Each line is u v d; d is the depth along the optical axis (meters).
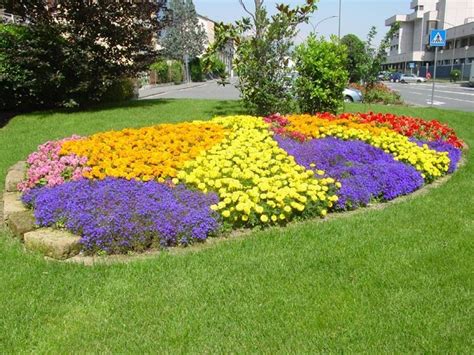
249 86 10.48
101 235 4.48
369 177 6.35
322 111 10.91
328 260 4.23
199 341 3.12
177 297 3.64
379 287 3.77
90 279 3.94
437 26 91.31
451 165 7.99
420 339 3.10
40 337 3.20
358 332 3.18
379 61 21.86
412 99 28.20
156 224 4.64
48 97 13.77
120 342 3.13
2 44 12.78
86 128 10.74
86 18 13.44
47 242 4.45
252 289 3.74
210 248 4.56
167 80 47.28
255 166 6.11
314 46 10.80
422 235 4.82
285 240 4.70
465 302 3.53
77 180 5.64
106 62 14.14
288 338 3.14
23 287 3.83
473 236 4.79
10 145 9.16
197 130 7.57
